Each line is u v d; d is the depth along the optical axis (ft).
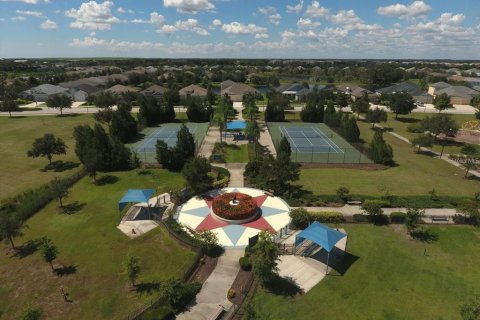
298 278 99.35
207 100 398.42
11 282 96.99
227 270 103.04
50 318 84.12
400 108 329.31
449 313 86.63
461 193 157.69
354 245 115.75
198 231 123.95
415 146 240.73
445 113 374.02
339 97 382.42
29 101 435.53
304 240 117.29
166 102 327.88
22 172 184.44
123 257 108.27
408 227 121.80
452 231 124.88
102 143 180.45
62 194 141.49
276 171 154.61
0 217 109.91
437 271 102.78
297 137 265.75
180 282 88.38
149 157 209.26
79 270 101.96
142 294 91.86
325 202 146.00
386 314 86.02
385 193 156.97
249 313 77.30
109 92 405.18
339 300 90.68
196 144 239.50
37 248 113.29
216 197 151.43
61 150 193.98
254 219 134.82
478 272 102.83
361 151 224.12
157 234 121.39
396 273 101.60
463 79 619.67
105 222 129.70
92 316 84.69
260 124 312.91
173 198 148.46
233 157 212.84
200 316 84.17
